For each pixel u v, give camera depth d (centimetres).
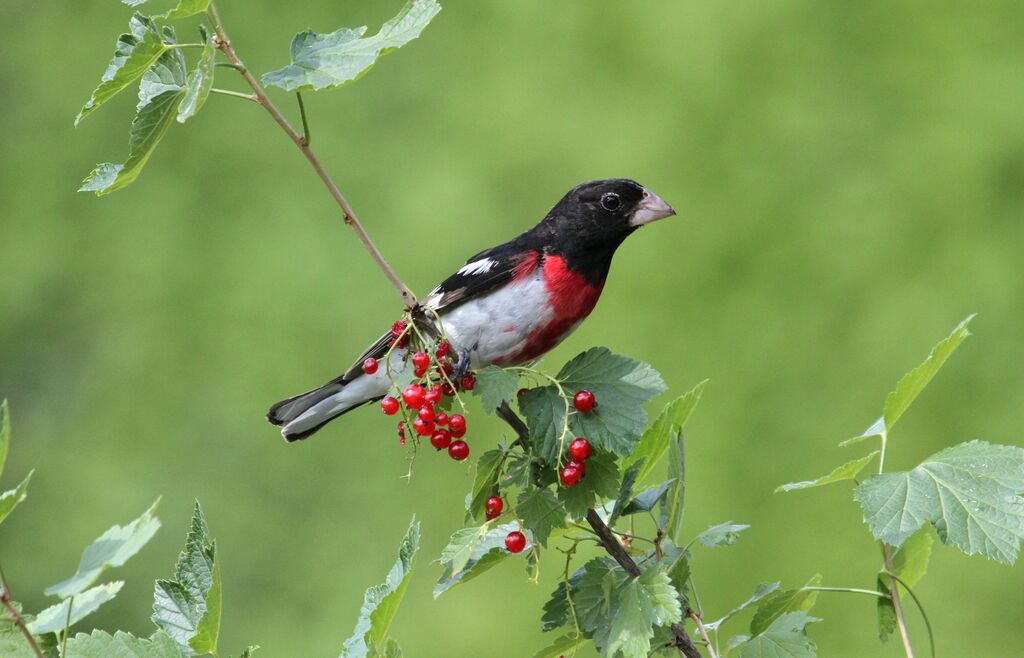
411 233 1722
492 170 1744
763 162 1684
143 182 1889
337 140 1841
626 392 393
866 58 1738
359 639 357
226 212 1836
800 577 1420
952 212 1628
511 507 390
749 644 383
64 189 1933
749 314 1588
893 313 1562
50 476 1728
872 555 1406
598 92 1777
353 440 1641
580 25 1820
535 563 393
